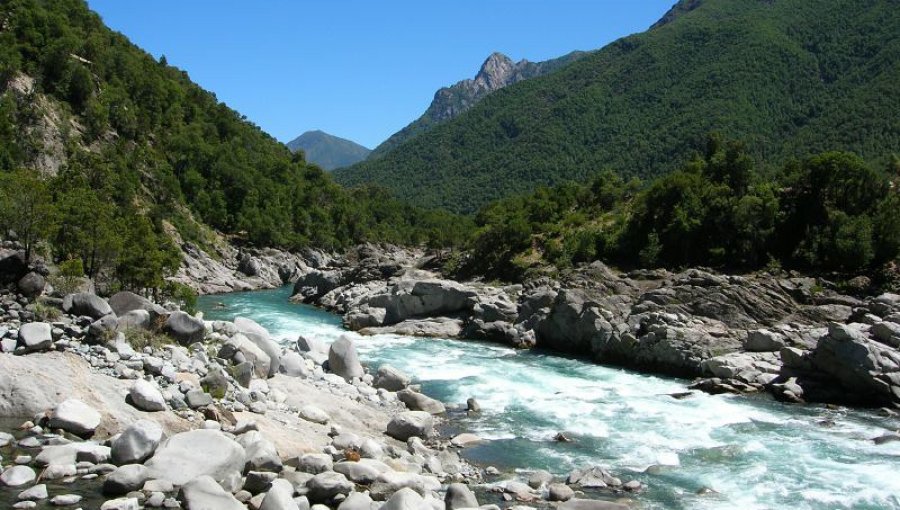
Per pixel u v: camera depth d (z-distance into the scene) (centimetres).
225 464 1727
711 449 2577
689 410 3225
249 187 14150
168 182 11900
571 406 3266
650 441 2677
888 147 14262
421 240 17400
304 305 8538
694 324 4709
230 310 7581
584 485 2133
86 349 2291
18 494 1495
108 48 14500
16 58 10600
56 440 1762
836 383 3628
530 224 8550
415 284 6450
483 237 8400
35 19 11962
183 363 2458
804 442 2689
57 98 11144
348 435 2255
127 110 12638
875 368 3478
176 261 7506
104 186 9331
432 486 1978
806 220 6138
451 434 2739
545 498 2003
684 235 6556
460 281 8106
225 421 2142
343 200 17812
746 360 4003
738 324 4759
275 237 13262
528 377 4038
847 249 5512
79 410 1880
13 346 2156
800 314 4831
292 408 2528
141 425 1761
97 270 4947
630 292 5625
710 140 9106
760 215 6200
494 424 2911
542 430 2819
